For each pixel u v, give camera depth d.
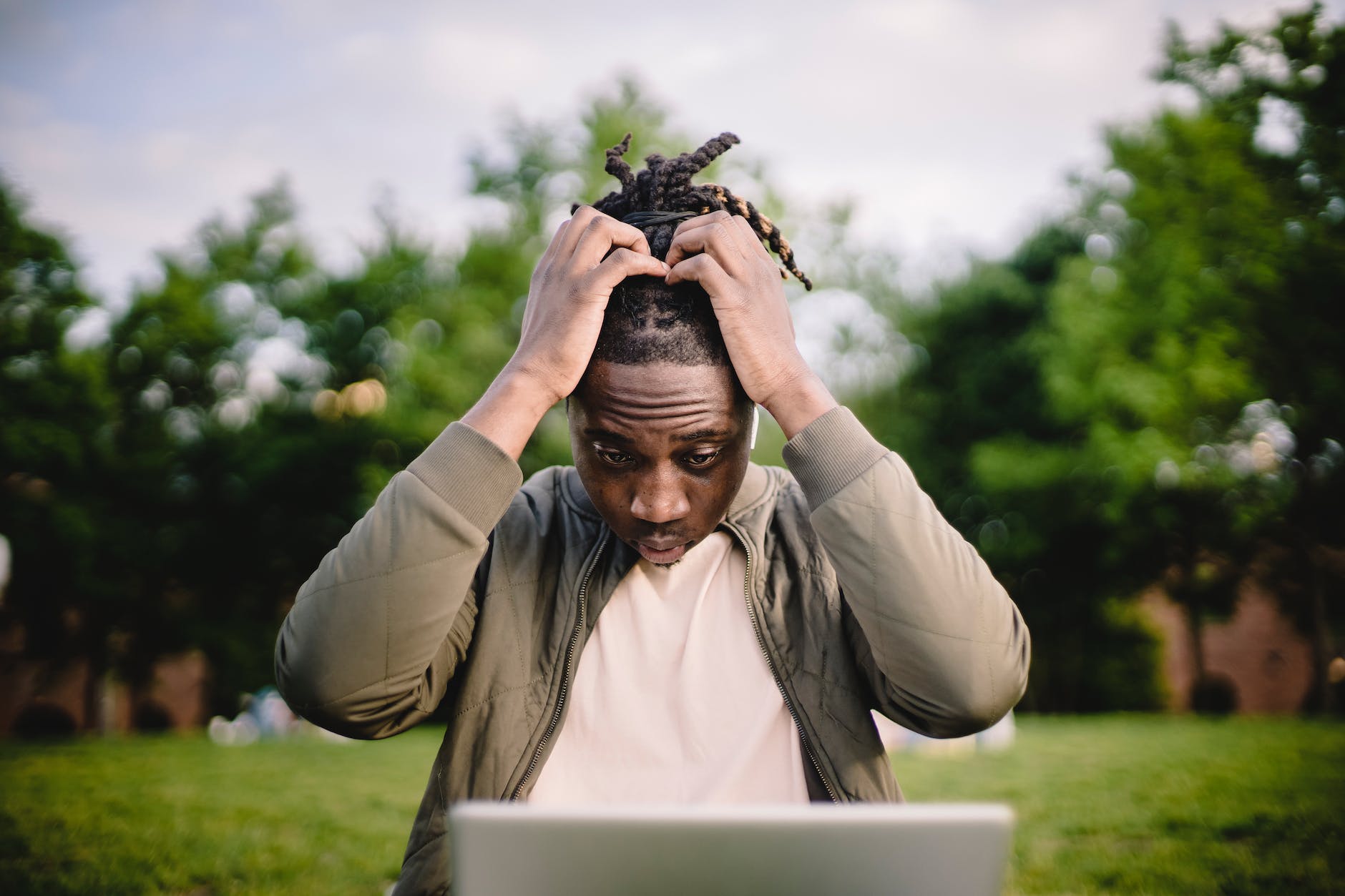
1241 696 19.88
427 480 1.37
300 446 17.17
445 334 17.02
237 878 3.59
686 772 1.43
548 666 1.49
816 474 1.39
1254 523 14.98
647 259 1.41
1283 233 12.73
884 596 1.34
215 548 17.72
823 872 0.86
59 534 15.65
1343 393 12.91
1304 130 12.32
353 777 6.07
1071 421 16.42
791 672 1.48
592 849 0.86
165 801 5.06
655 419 1.35
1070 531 18.42
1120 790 4.98
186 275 17.69
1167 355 14.27
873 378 20.00
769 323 1.42
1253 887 3.21
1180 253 13.70
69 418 15.62
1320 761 5.58
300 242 18.30
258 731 15.82
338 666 1.34
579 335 1.39
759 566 1.54
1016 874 3.49
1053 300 16.84
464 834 0.87
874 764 1.45
